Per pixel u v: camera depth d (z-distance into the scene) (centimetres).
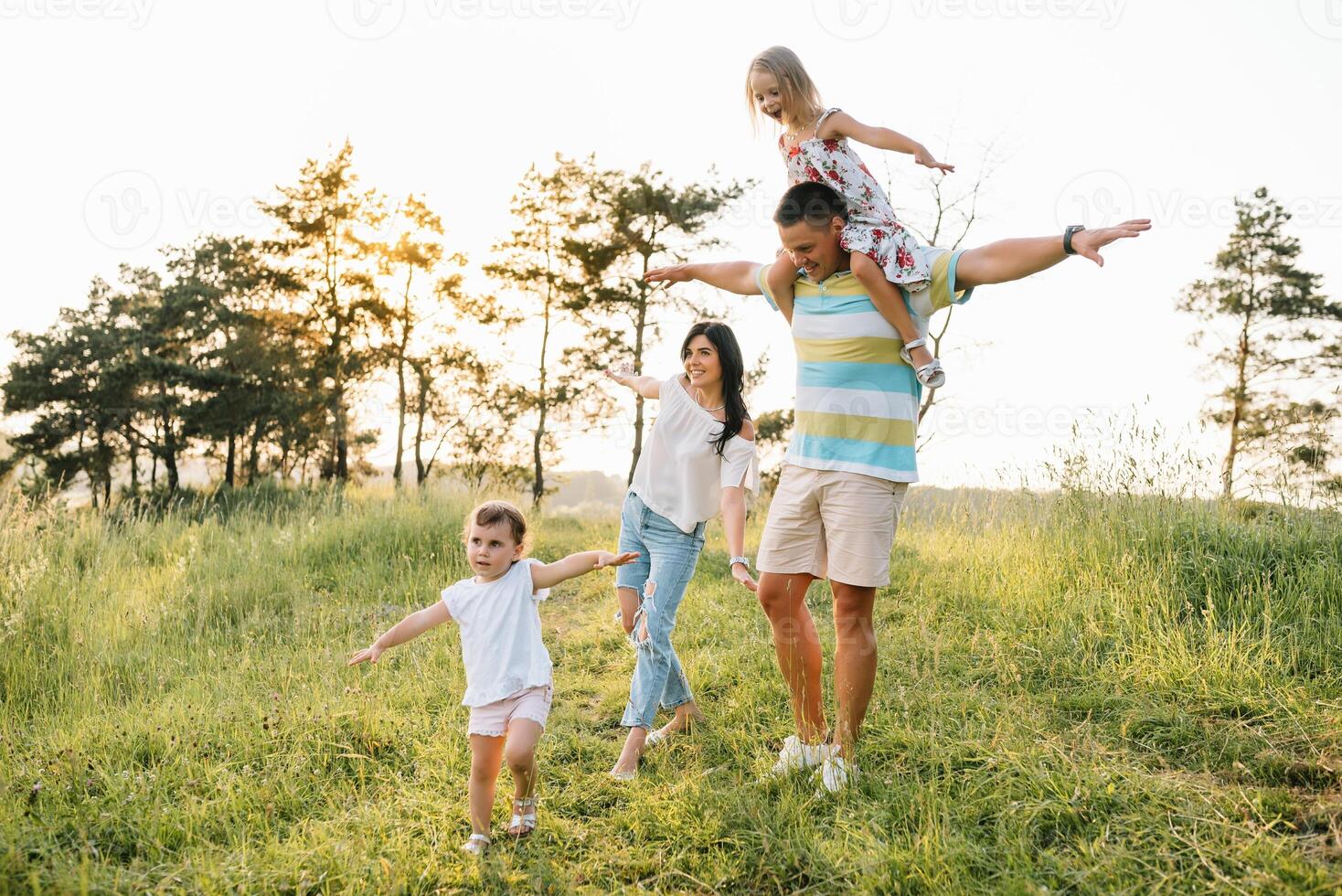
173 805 348
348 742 409
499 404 2706
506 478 2684
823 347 365
